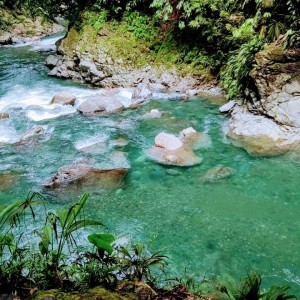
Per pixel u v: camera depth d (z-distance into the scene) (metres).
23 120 8.64
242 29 9.27
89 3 11.95
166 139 7.25
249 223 5.09
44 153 7.12
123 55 10.99
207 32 10.35
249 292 2.78
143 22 11.43
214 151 7.05
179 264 4.36
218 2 9.98
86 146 7.39
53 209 5.40
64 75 11.73
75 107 9.43
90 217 5.28
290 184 5.94
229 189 5.89
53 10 13.95
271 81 7.75
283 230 4.94
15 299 2.54
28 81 11.42
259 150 6.98
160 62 10.95
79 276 2.86
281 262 4.39
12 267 2.74
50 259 3.03
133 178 6.24
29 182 6.14
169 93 10.21
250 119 7.86
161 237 4.85
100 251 2.91
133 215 5.32
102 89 10.79
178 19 11.20
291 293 3.93
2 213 2.96
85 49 11.12
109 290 2.66
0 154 7.08
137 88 10.17
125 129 8.15
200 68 10.67
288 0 8.00
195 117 8.65
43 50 15.38
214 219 5.20
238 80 8.92
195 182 6.10
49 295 2.43
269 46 8.08
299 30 7.84
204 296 3.15
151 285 3.00
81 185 6.00
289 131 7.31
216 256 4.50
